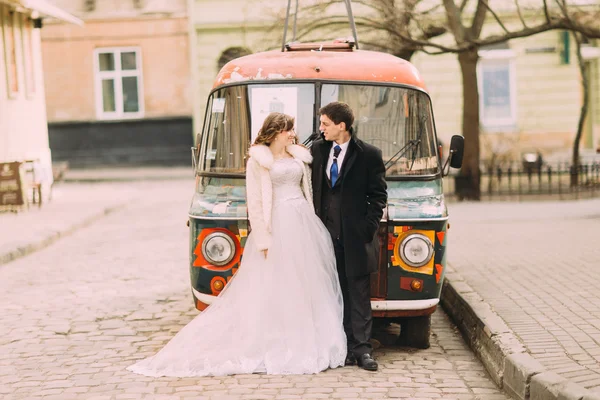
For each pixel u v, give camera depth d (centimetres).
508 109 2611
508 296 760
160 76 2727
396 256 635
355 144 613
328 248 622
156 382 585
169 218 1583
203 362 607
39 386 581
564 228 1258
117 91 2747
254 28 2623
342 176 613
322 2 1555
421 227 635
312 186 629
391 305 637
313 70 677
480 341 657
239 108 674
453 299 799
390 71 681
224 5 2633
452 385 582
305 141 665
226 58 2659
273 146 621
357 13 1655
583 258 963
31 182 1825
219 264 639
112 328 753
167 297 880
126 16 2706
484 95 2605
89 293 908
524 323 655
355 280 620
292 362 604
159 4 2694
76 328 754
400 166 669
